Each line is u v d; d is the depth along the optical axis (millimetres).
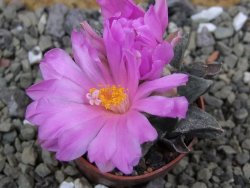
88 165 85
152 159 88
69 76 77
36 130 105
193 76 81
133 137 70
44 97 73
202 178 102
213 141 106
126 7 76
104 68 78
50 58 76
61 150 71
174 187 102
